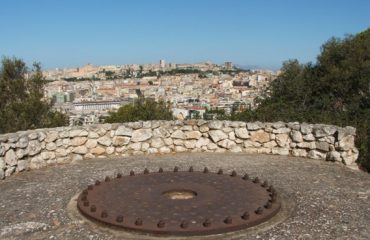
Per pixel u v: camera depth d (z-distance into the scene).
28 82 13.09
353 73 13.08
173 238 4.04
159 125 8.34
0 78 12.70
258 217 4.38
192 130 8.45
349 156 7.46
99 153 7.95
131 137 8.17
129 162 7.52
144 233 4.09
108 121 13.89
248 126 8.34
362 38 14.43
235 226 4.17
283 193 5.55
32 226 4.35
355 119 10.15
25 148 6.91
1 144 6.41
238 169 6.97
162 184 5.61
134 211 4.56
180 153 8.33
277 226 4.33
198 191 5.28
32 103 12.37
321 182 6.13
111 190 5.34
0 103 12.44
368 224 4.38
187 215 4.44
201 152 8.40
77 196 5.42
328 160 7.64
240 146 8.39
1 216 4.66
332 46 14.17
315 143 7.84
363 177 6.48
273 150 8.23
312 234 4.11
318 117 10.55
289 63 14.66
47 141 7.35
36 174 6.70
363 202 5.15
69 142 7.66
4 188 5.87
